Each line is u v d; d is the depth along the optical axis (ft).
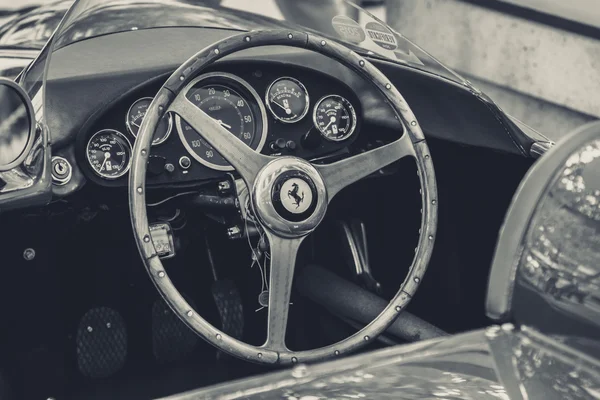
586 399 3.43
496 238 6.94
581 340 3.69
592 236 3.67
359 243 7.27
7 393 6.29
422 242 5.92
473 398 3.52
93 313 6.81
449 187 7.11
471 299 7.15
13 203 5.36
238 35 5.62
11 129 5.24
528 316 3.74
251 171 5.67
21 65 6.89
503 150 6.73
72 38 6.47
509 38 16.38
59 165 5.96
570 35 15.19
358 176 5.88
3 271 6.23
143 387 6.82
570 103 15.46
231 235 6.30
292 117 6.46
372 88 6.67
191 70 5.52
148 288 6.95
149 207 6.43
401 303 5.85
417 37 18.29
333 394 3.74
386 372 3.85
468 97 7.03
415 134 5.98
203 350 7.13
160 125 6.16
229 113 6.34
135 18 6.64
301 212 5.63
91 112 6.01
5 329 6.31
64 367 6.61
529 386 3.51
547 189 3.67
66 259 6.59
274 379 3.96
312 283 7.07
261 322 7.23
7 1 13.51
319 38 5.83
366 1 18.34
